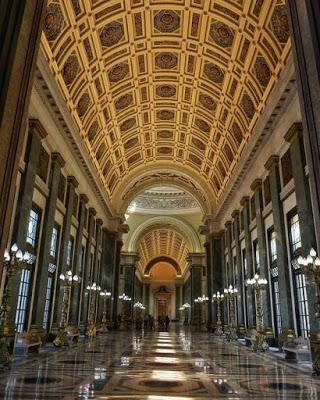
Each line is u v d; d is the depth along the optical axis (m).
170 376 7.39
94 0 12.78
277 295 14.72
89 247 20.78
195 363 9.66
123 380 6.76
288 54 11.83
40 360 9.49
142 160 26.84
